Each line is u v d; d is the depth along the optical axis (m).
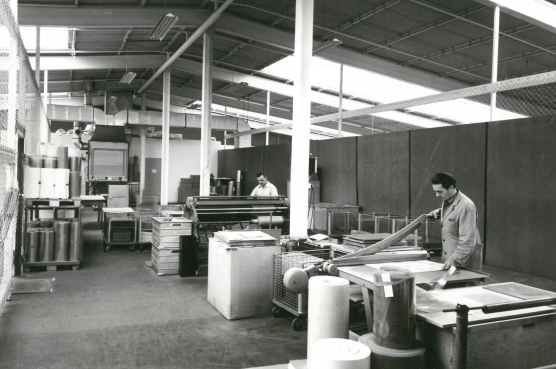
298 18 6.34
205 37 11.80
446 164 8.97
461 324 2.34
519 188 7.52
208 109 12.02
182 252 7.04
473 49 10.29
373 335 2.75
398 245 4.53
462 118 17.44
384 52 11.72
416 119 18.27
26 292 5.86
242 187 19.02
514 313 2.64
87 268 7.53
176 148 23.81
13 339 4.25
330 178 12.79
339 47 11.93
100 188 18.36
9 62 4.48
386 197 10.67
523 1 7.91
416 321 2.68
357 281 3.08
